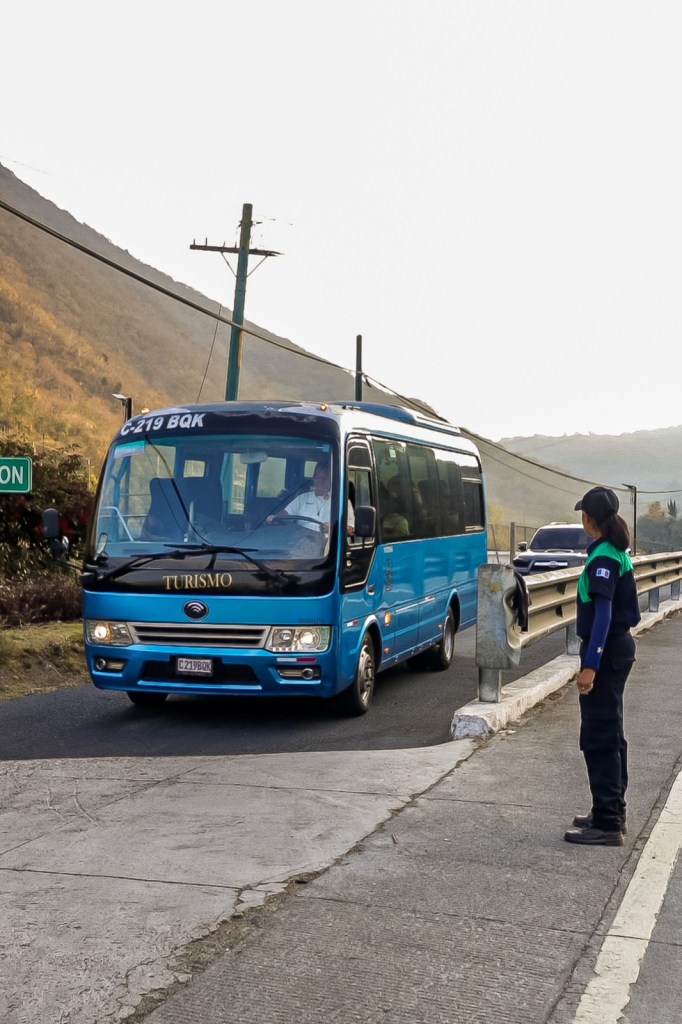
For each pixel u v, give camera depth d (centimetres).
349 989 432
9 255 15225
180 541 1029
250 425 1066
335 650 1015
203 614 1007
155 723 1036
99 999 422
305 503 1034
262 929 492
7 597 1712
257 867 577
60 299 15050
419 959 461
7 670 1288
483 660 989
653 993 432
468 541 1608
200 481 1052
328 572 1013
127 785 760
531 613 1105
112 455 1088
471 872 575
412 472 1322
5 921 500
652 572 1984
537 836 640
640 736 946
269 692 1009
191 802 710
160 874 564
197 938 481
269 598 1002
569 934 491
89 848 610
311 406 1099
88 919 502
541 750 868
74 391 11338
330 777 782
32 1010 413
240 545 1018
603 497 645
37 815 680
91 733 980
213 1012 412
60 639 1455
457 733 933
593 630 627
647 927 500
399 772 797
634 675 1329
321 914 511
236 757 862
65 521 2277
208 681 1011
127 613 1027
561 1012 415
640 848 621
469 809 695
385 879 562
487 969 452
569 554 2620
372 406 1319
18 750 898
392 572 1205
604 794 630
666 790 757
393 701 1188
